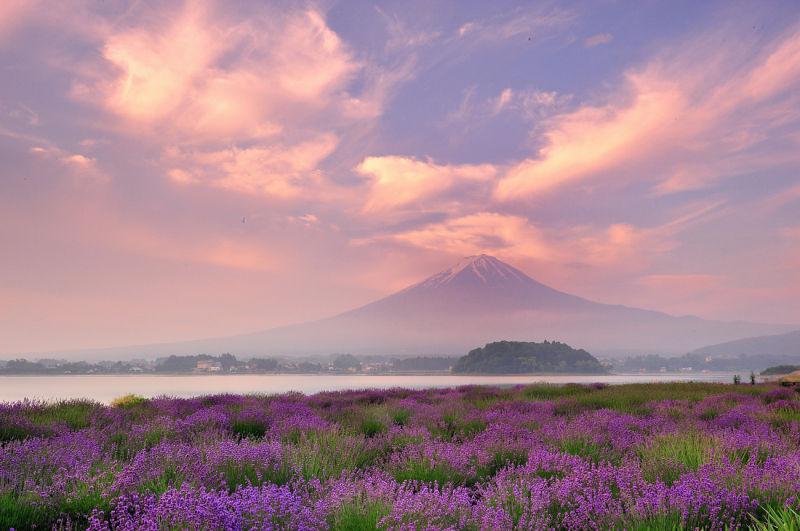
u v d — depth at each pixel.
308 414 12.60
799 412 13.14
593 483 5.81
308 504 4.98
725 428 10.00
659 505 4.67
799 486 5.06
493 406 15.19
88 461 6.38
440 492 5.99
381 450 8.86
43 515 4.73
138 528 3.95
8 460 6.20
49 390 81.94
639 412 14.42
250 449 6.80
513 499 5.28
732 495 4.95
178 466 6.02
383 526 4.34
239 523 3.99
